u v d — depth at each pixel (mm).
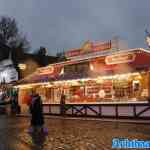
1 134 15602
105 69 23703
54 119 24953
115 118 22359
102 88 23328
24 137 14250
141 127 17000
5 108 34562
